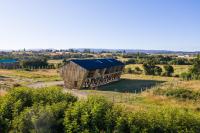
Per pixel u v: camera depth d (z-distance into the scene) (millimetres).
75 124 17484
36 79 66312
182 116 16312
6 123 19359
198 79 65625
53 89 22422
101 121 17344
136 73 86250
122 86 56281
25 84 55750
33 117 18016
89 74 54000
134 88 52625
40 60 113875
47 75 76875
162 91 38656
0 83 54094
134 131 16094
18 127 18594
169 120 16203
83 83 52781
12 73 81062
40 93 21812
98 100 19172
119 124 16562
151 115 16766
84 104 18719
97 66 56969
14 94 21844
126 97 36688
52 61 145000
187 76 70062
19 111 20328
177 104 30562
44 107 19281
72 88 53156
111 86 56438
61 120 18391
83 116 17641
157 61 119188
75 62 53156
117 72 67938
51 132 17828
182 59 123625
